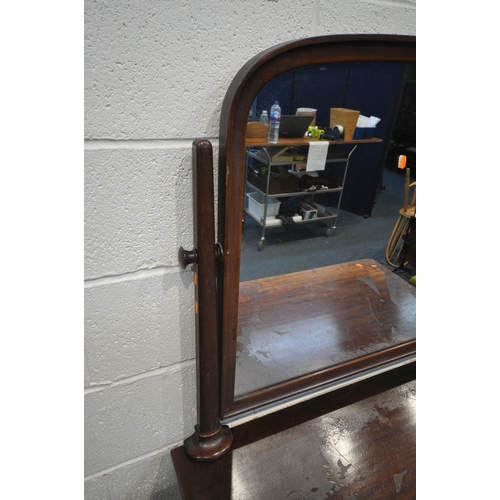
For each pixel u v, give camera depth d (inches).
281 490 24.7
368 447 27.6
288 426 29.2
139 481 31.1
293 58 19.7
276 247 25.5
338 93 22.6
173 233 22.9
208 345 24.4
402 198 28.6
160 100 19.4
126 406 27.2
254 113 20.8
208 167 19.8
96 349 24.2
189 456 27.0
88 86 17.8
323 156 24.5
